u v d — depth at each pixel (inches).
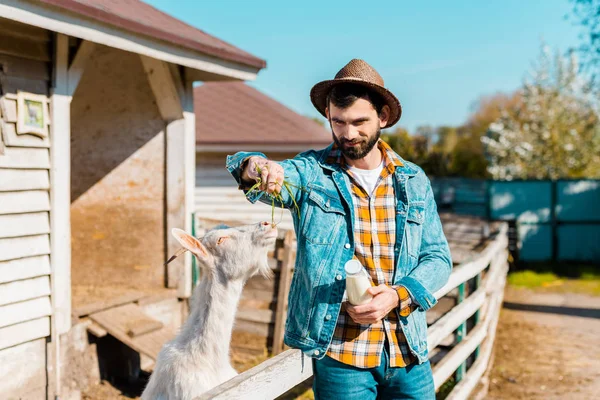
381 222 101.4
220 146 456.4
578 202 611.5
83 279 303.1
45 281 210.2
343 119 96.3
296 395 232.4
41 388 211.0
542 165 800.3
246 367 271.0
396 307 98.7
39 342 210.7
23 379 204.4
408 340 99.2
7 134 195.0
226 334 116.6
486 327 252.2
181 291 289.1
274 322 289.7
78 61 216.7
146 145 294.7
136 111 294.7
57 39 209.0
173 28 253.4
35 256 206.4
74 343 227.9
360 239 100.3
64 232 214.7
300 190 100.6
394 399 102.8
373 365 98.5
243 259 116.0
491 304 272.2
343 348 98.7
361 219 101.0
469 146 1293.1
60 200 212.5
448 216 561.0
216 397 86.6
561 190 613.0
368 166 102.9
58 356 214.8
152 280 295.0
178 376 113.8
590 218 611.5
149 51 230.2
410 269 101.7
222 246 116.6
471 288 235.5
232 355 287.3
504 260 415.8
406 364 100.0
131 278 297.4
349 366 98.9
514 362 293.6
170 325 285.4
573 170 792.9
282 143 455.5
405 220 100.9
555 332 354.3
